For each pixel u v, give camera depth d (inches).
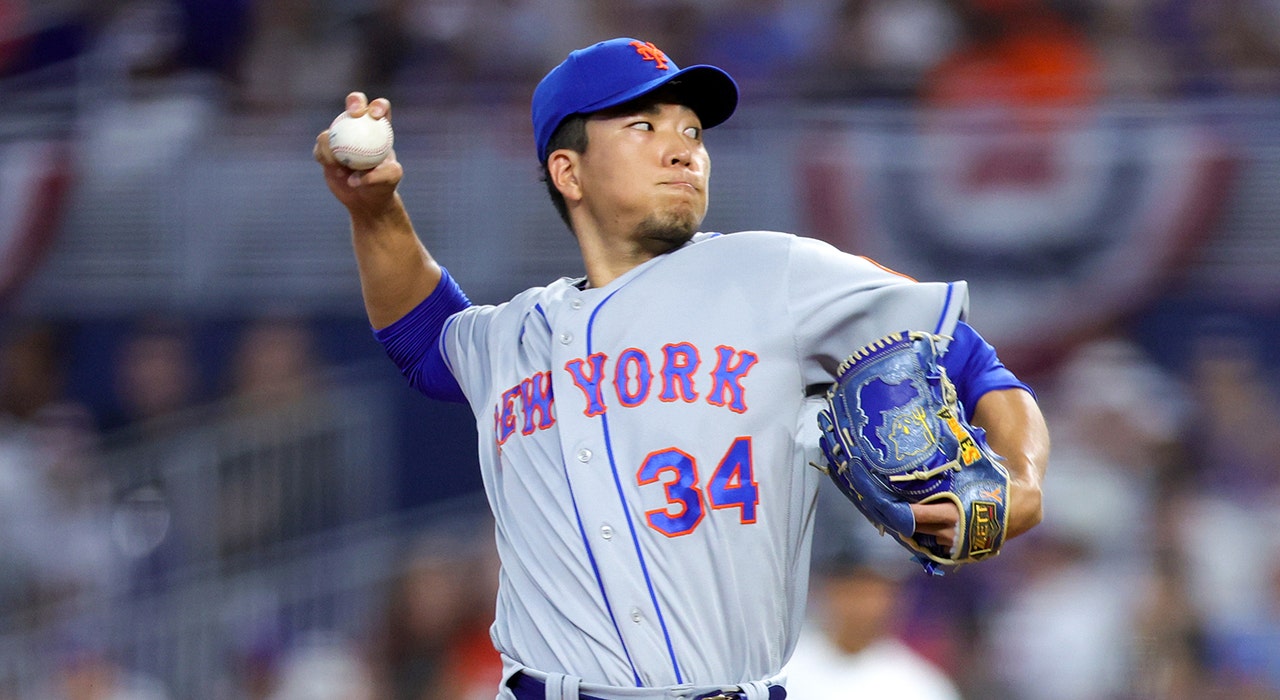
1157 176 1229.7
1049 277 1240.2
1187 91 1295.5
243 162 1315.2
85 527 1184.2
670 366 329.1
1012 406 327.0
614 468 326.3
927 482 308.3
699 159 354.0
